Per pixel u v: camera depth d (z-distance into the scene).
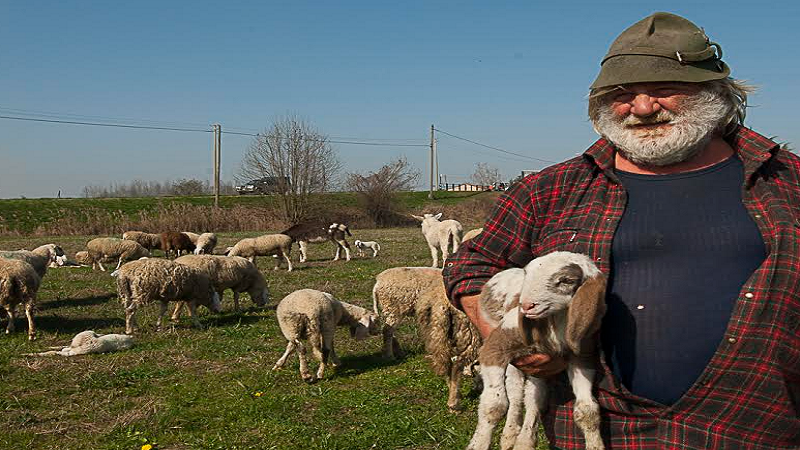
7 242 30.44
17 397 7.79
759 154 2.64
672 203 2.73
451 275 3.14
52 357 9.64
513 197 3.10
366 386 8.29
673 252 2.66
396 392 8.00
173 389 8.14
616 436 2.70
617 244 2.75
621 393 2.62
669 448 2.60
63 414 7.21
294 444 6.37
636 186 2.83
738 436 2.56
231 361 9.48
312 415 7.20
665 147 2.69
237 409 7.38
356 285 16.48
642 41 2.74
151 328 11.66
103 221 37.44
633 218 2.76
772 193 2.61
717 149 2.87
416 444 6.38
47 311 13.40
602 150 2.93
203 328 11.64
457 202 57.06
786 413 2.54
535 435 3.09
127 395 7.93
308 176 43.91
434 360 7.32
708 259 2.61
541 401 3.07
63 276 18.75
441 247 20.03
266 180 44.53
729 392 2.52
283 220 42.91
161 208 40.84
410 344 10.41
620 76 2.70
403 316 9.56
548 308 2.51
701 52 2.68
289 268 19.66
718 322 2.55
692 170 2.79
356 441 6.40
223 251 22.91
